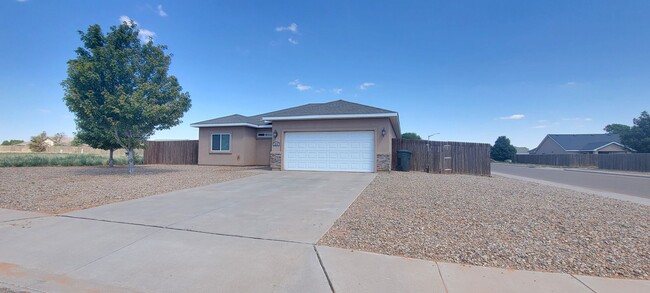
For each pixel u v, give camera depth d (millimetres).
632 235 5258
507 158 59406
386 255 4398
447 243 4840
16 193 8938
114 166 20703
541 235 5219
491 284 3562
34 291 3600
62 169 17203
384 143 15594
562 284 3545
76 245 4902
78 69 12352
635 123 37781
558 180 18406
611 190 13195
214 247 4777
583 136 53219
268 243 4914
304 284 3635
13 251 4684
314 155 16391
